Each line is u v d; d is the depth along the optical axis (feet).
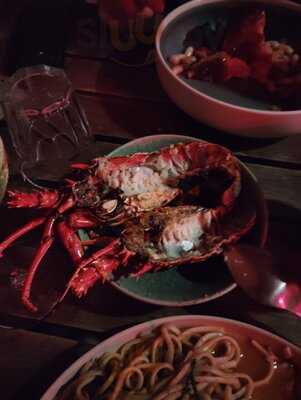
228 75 2.28
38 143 2.27
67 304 2.01
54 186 2.21
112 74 2.47
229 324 1.88
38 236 2.11
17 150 2.24
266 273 1.90
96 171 2.01
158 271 1.97
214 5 2.37
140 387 1.84
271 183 2.23
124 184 1.99
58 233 1.97
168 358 1.88
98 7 2.60
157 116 2.39
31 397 1.88
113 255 1.92
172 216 1.94
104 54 2.51
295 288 1.90
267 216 2.00
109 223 1.99
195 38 2.36
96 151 2.30
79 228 2.00
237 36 2.33
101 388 1.83
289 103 2.27
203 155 2.04
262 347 1.88
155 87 2.45
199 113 2.18
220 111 2.10
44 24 2.61
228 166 2.02
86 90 2.43
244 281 1.90
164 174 2.03
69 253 1.99
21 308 2.00
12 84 2.32
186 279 1.96
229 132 2.22
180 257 1.92
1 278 2.04
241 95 2.29
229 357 1.88
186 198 2.05
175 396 1.81
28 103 2.29
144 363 1.87
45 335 1.97
